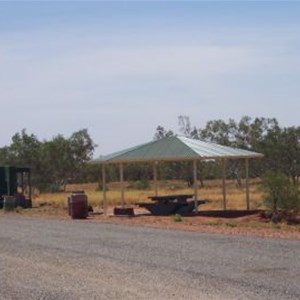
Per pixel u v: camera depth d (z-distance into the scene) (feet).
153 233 66.18
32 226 80.07
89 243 58.08
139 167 294.05
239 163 233.96
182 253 48.88
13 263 47.01
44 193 221.46
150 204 104.42
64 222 86.94
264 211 96.02
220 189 212.43
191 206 104.58
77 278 39.55
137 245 55.16
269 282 35.88
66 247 55.67
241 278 37.32
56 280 39.22
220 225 77.10
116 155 106.01
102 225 79.66
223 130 244.22
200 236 61.57
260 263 42.57
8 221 90.74
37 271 42.96
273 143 224.94
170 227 74.43
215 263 43.24
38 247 56.39
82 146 271.28
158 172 273.95
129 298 32.99
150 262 44.75
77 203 96.48
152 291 34.47
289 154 223.71
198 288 34.78
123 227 75.46
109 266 43.70
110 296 33.63
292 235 61.31
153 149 104.83
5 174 132.16
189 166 248.52
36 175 252.83
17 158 261.03
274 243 53.67
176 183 264.93
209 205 124.88
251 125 239.91
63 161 265.95
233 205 123.95
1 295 35.12
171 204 102.83
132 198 153.99
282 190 91.04
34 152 262.88
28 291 36.04
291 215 90.74
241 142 237.66
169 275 39.17
